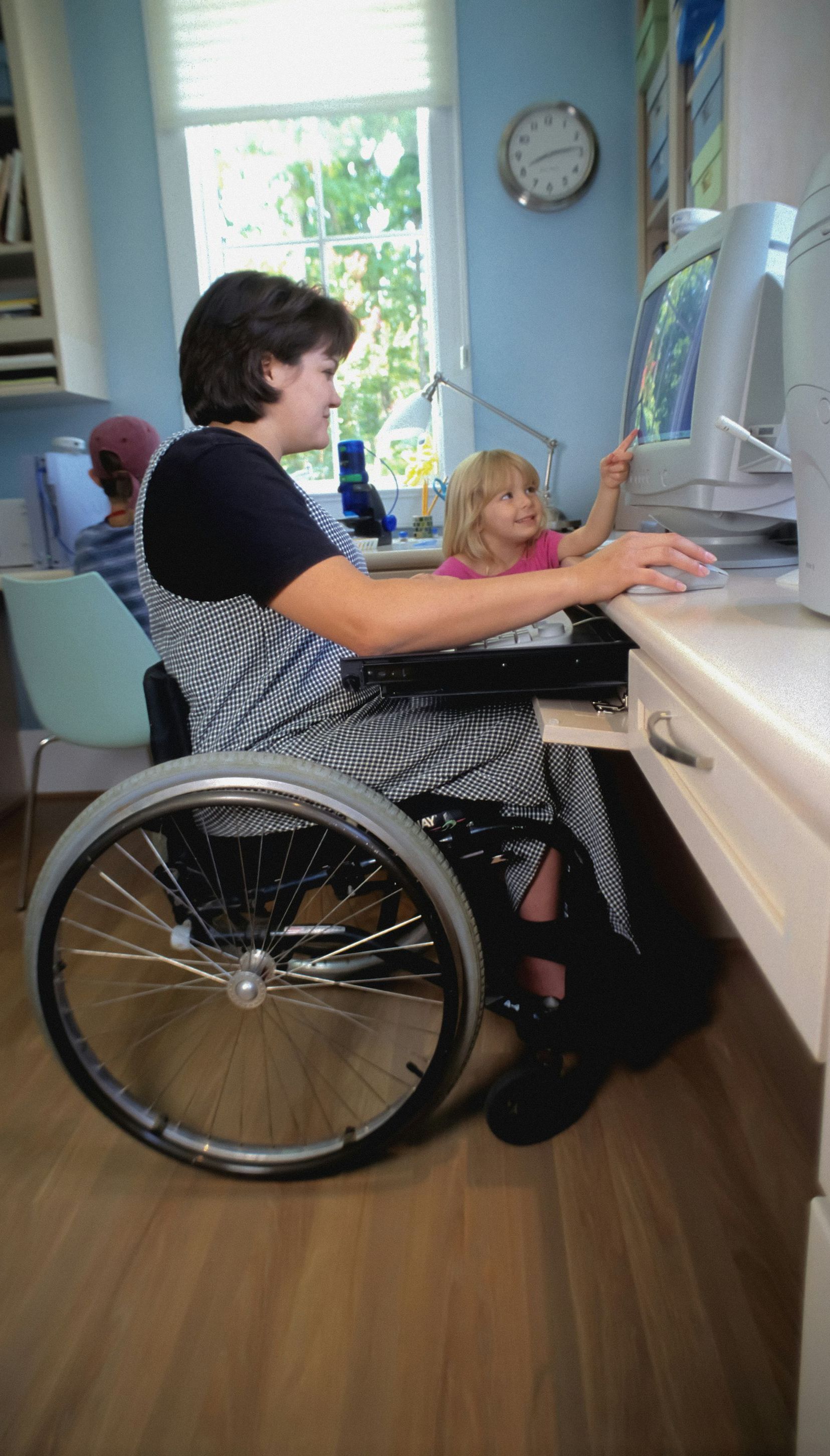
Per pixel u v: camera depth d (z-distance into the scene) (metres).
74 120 2.57
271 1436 0.87
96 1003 1.59
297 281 1.13
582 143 2.52
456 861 1.09
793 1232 1.07
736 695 0.51
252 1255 1.08
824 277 0.66
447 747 1.08
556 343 2.66
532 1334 0.96
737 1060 1.37
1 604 2.70
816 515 0.70
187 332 1.12
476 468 1.78
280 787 0.95
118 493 1.99
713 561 0.93
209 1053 1.46
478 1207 1.13
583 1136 1.23
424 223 2.68
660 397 1.29
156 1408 0.90
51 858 1.01
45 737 2.87
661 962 1.55
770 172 1.46
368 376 2.79
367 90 2.54
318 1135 1.26
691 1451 0.84
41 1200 1.19
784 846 0.47
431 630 0.95
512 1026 1.50
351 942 1.11
